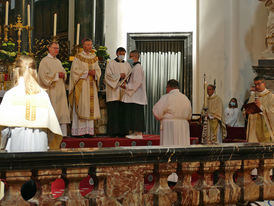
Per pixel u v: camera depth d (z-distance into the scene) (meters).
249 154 4.26
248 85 14.59
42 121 4.32
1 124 4.14
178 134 7.06
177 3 15.23
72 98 8.74
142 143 8.18
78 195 3.38
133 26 15.27
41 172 3.20
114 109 8.68
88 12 13.43
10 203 3.06
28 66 4.43
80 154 3.29
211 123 11.24
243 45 14.70
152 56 15.27
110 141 8.02
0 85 9.18
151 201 3.71
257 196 4.31
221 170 4.16
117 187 3.53
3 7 13.76
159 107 7.17
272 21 13.53
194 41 15.05
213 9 14.95
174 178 6.95
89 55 8.86
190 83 14.91
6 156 2.98
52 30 14.52
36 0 14.48
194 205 3.92
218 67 14.75
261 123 8.08
